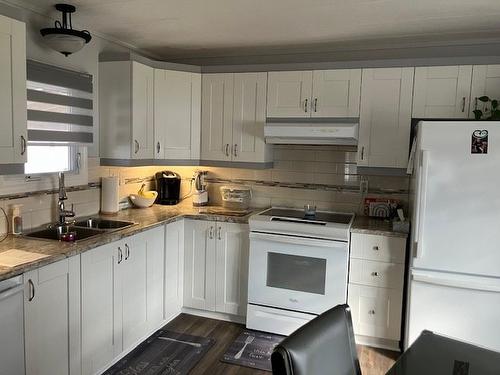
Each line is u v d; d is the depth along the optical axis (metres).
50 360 2.15
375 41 3.30
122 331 2.76
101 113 3.24
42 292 2.07
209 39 3.31
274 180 3.79
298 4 2.47
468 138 2.49
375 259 2.98
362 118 3.19
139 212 3.46
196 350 2.95
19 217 2.54
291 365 1.18
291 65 3.34
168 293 3.31
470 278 2.56
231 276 3.37
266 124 3.38
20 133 2.21
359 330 3.07
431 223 2.60
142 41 3.38
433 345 1.60
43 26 2.70
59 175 2.77
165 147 3.54
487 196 2.48
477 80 2.92
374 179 3.51
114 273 2.63
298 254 3.10
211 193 3.99
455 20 2.73
